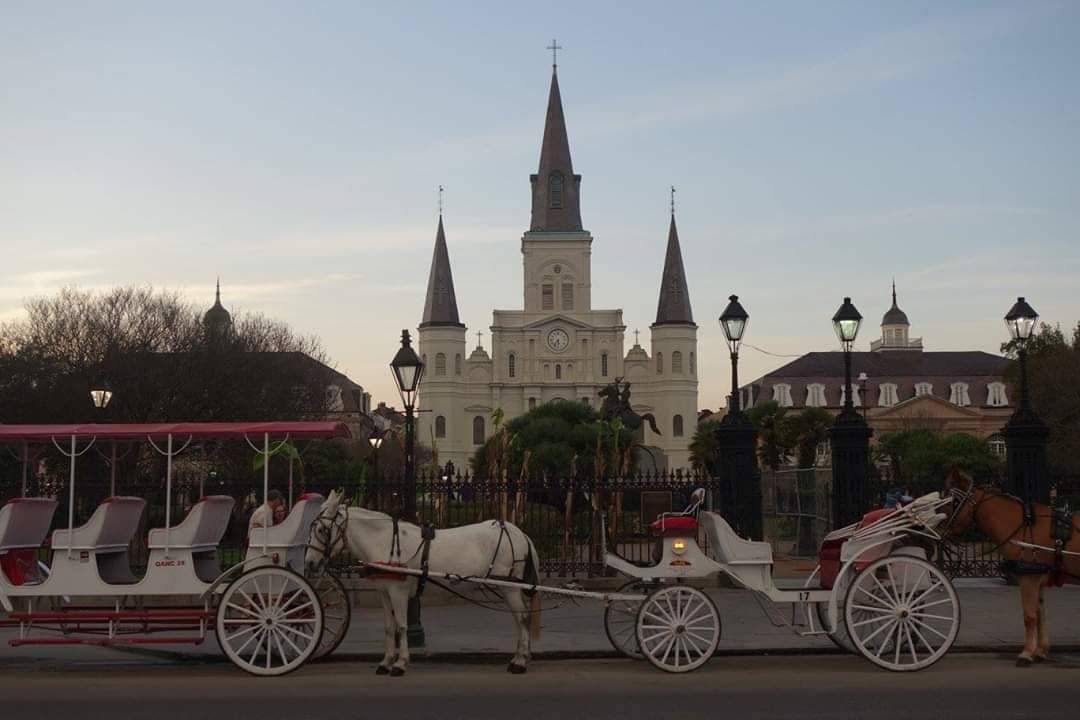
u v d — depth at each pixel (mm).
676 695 10719
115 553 13492
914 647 12680
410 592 12719
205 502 12867
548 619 16906
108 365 44281
